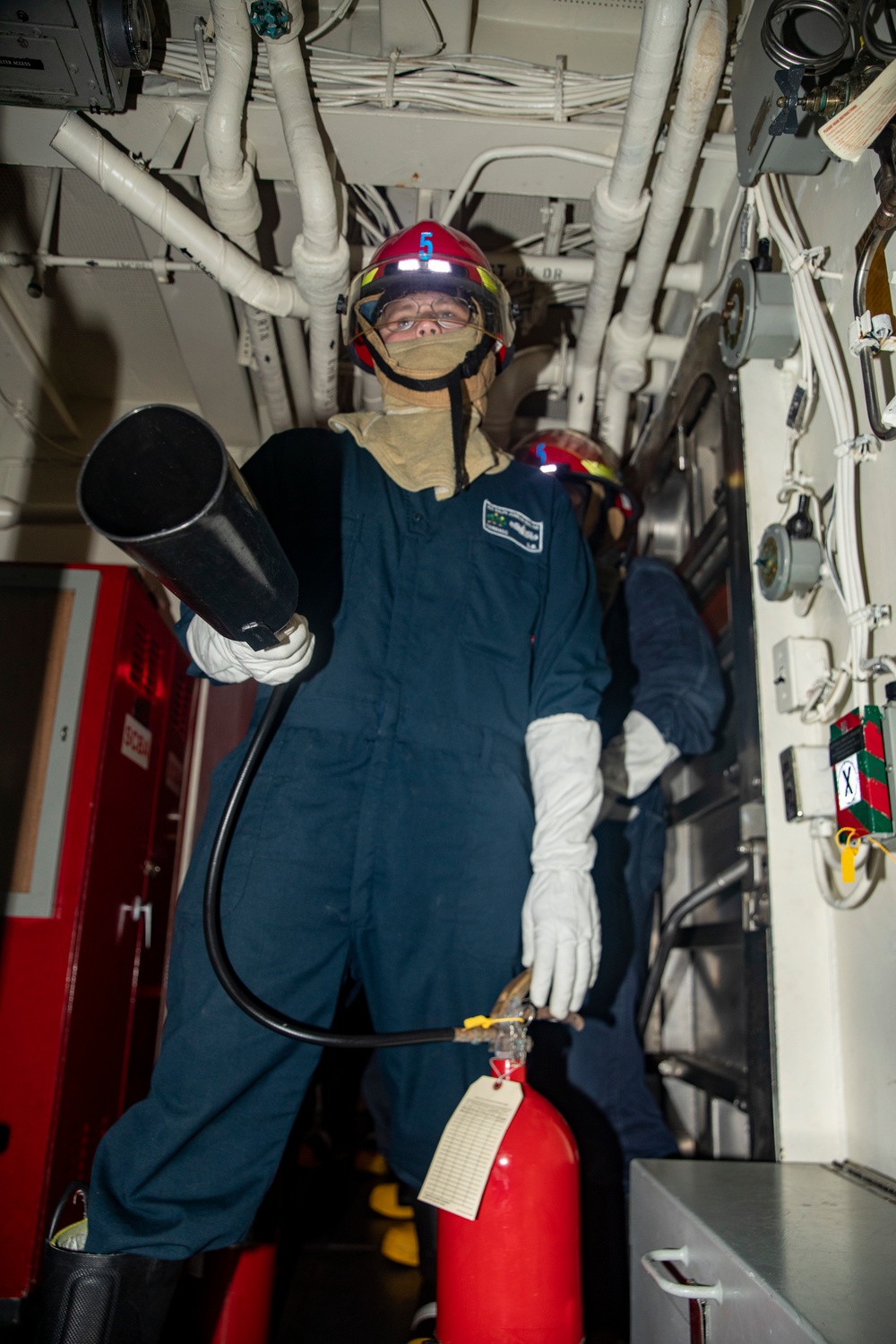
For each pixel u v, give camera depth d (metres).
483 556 1.27
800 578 1.39
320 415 2.41
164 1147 1.02
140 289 2.36
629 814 1.80
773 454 1.60
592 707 1.27
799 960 1.35
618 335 2.16
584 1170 1.54
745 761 1.52
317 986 1.09
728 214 1.84
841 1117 1.28
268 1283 1.35
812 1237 0.90
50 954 1.68
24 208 2.15
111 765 1.87
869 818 1.12
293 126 1.62
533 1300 1.00
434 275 1.33
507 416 2.54
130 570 1.96
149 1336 1.01
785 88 1.30
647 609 1.92
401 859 1.11
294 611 0.95
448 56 1.75
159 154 1.74
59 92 1.62
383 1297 1.55
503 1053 1.08
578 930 1.13
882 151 1.15
